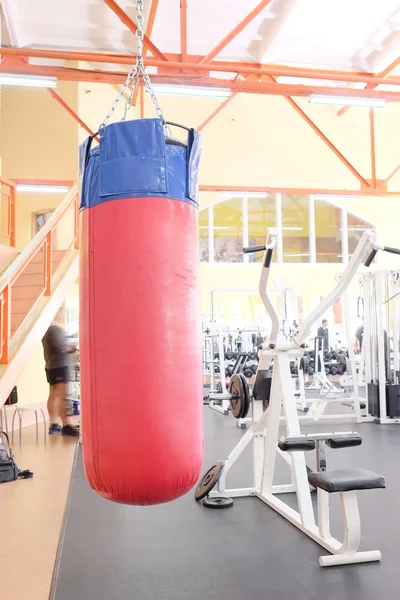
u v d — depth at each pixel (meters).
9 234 5.86
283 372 3.12
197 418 1.48
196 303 1.50
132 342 1.37
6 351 3.92
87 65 9.12
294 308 7.97
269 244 3.05
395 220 12.95
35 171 9.15
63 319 8.06
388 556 2.57
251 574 2.40
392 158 12.94
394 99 6.16
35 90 9.30
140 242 1.40
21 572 2.41
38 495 3.60
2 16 6.21
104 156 1.46
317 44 7.32
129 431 1.36
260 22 6.82
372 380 7.04
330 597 2.17
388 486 3.78
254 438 3.75
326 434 2.90
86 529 3.00
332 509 3.38
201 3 6.37
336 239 12.74
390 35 7.18
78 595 2.21
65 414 5.78
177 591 2.24
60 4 6.13
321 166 12.62
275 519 3.14
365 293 7.05
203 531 2.96
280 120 12.53
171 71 6.89
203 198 12.09
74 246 6.10
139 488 1.37
